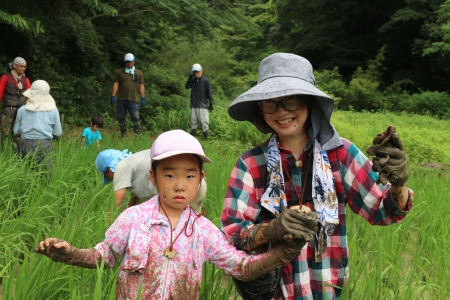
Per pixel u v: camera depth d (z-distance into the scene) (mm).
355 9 31188
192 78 13898
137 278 2252
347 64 31109
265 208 2463
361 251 4473
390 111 26016
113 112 16562
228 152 10688
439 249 4398
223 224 2477
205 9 15547
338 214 2494
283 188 2449
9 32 13633
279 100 2389
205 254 2336
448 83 28953
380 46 30969
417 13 27609
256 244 2246
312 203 2465
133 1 15344
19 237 3969
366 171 2449
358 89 26891
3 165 5527
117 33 19797
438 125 20047
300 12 33375
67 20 15406
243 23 17141
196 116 14039
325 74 28109
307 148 2494
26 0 13609
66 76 15430
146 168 4355
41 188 5129
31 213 4352
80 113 15430
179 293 2266
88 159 6914
